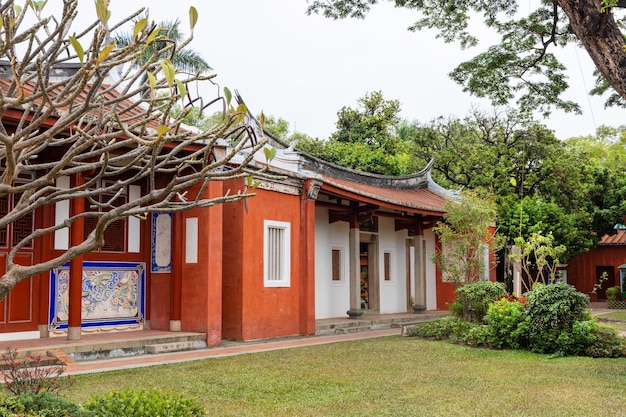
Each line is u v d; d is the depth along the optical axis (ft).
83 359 33.17
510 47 44.37
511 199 88.12
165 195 9.12
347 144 108.37
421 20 45.29
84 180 36.55
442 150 106.01
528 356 38.81
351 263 57.06
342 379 29.19
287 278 47.11
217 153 37.65
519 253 59.77
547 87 47.06
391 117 117.70
